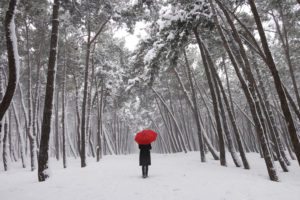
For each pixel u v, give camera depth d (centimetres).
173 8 1630
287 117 930
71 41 2216
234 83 4012
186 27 1591
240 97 4303
